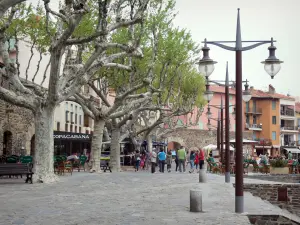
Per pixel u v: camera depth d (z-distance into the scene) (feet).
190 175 100.12
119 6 69.92
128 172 112.37
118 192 57.57
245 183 74.69
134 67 99.60
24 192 55.57
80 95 102.83
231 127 310.24
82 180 77.46
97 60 77.10
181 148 119.14
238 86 41.42
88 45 103.50
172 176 95.14
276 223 37.96
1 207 41.01
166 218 35.27
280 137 330.34
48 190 58.59
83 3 60.18
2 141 112.27
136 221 33.60
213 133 290.56
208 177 94.32
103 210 39.91
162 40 105.40
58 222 32.81
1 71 74.33
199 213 38.40
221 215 37.24
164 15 101.76
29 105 70.28
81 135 127.44
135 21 70.28
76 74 71.87
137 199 49.67
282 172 117.91
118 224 32.17
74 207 41.75
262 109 326.65
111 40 103.71
